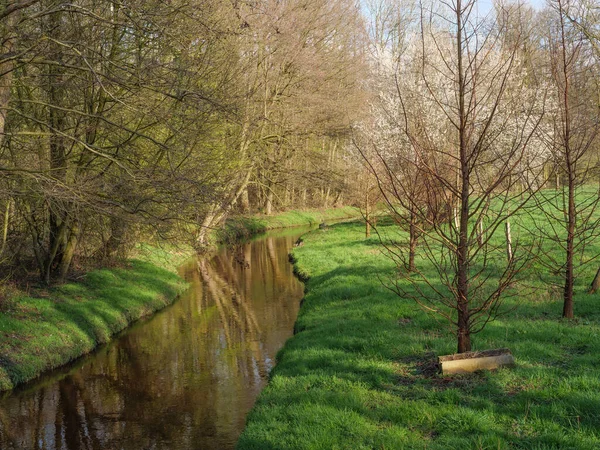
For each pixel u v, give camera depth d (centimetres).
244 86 2227
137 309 1730
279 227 4394
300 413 768
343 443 654
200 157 1656
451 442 621
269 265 2661
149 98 1323
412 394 782
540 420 639
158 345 1430
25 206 1457
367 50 3412
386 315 1240
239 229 3722
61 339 1319
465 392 760
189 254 2969
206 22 1322
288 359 1070
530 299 1223
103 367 1259
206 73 1548
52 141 1382
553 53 1008
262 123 2528
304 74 2794
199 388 1111
